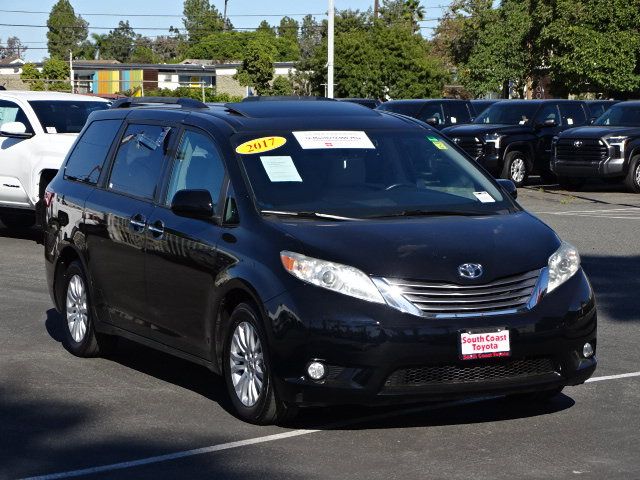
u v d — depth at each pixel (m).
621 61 43.31
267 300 6.96
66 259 9.77
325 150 8.09
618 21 43.50
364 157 8.12
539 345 6.89
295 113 8.52
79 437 7.08
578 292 7.16
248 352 7.27
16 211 18.20
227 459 6.56
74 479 6.23
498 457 6.52
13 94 18.20
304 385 6.78
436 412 7.55
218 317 7.54
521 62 54.09
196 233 7.80
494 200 8.05
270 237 7.22
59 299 9.87
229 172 7.83
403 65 60.78
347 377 6.71
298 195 7.68
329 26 41.56
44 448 6.84
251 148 7.96
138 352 9.75
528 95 58.62
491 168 28.14
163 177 8.49
